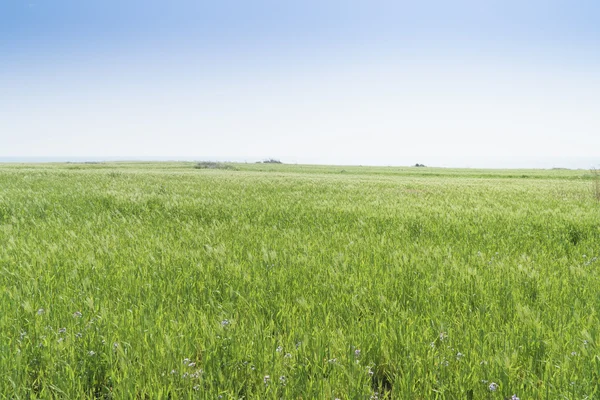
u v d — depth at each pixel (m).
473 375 2.80
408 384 2.69
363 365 3.03
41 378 2.79
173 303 4.13
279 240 7.41
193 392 2.58
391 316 3.80
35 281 4.47
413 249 6.84
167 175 33.41
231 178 30.98
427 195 19.19
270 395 2.60
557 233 8.93
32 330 3.36
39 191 15.48
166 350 2.99
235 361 2.92
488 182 37.66
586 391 2.60
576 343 3.25
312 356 3.05
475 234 8.73
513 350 3.13
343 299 4.26
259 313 3.93
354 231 8.94
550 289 4.71
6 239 7.00
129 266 5.37
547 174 71.25
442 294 4.47
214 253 6.04
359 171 81.75
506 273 5.33
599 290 4.71
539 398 2.62
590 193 20.94
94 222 9.26
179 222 9.68
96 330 3.34
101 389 2.84
